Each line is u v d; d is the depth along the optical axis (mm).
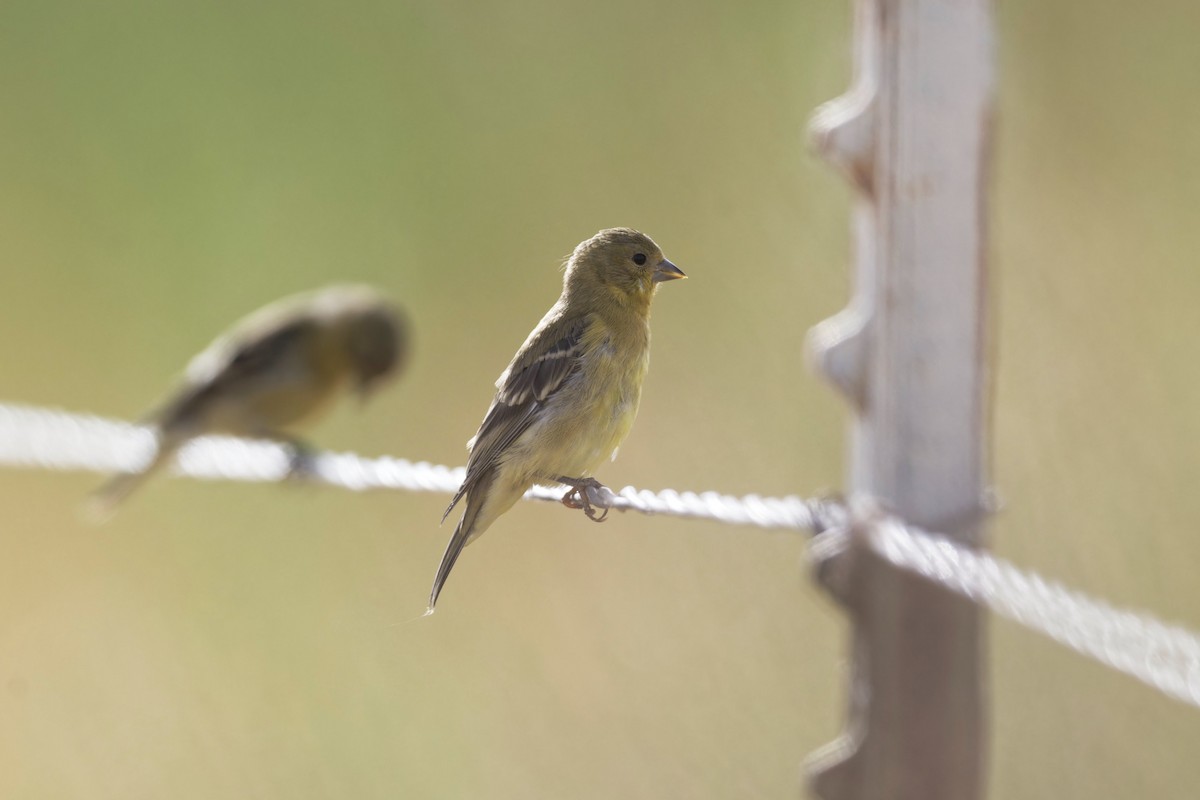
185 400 12719
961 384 7105
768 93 15164
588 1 16438
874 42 7176
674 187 15664
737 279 14656
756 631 12508
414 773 13477
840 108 7352
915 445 7102
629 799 12539
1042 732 10148
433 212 17109
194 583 15766
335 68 17859
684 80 15852
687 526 13102
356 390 13492
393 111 17531
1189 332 12359
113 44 18625
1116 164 13617
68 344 17969
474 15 17219
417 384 16641
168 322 17875
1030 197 13398
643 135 15977
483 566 14211
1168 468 11391
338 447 16500
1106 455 11500
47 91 18719
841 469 13180
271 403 12859
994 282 7188
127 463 12422
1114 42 13922
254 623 15125
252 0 18219
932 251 7078
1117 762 9977
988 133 7109
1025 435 11695
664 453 13914
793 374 13945
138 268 18094
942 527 7090
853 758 7262
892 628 7066
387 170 17453
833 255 14266
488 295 16750
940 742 7109
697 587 12914
